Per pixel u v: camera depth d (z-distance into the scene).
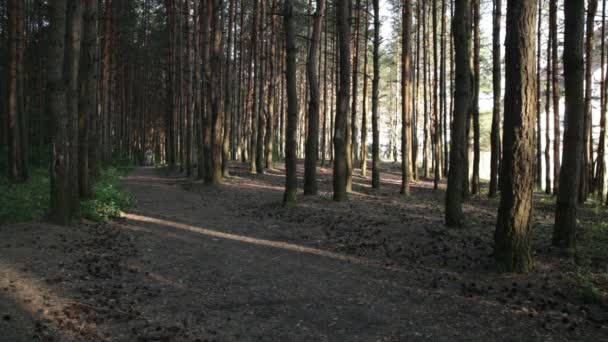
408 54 16.42
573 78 7.27
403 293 6.18
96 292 5.85
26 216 9.34
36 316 4.94
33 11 26.12
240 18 27.61
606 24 18.59
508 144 6.55
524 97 6.33
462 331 4.89
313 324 5.14
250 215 12.52
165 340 4.58
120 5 25.50
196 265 7.48
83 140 11.48
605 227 10.20
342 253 8.39
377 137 18.66
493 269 6.77
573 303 5.47
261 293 6.18
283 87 35.31
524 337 4.66
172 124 26.70
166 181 22.30
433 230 9.72
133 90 40.62
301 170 27.53
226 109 22.05
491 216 12.35
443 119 27.61
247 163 30.12
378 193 17.28
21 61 16.95
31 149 25.44
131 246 8.49
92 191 11.93
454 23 9.67
